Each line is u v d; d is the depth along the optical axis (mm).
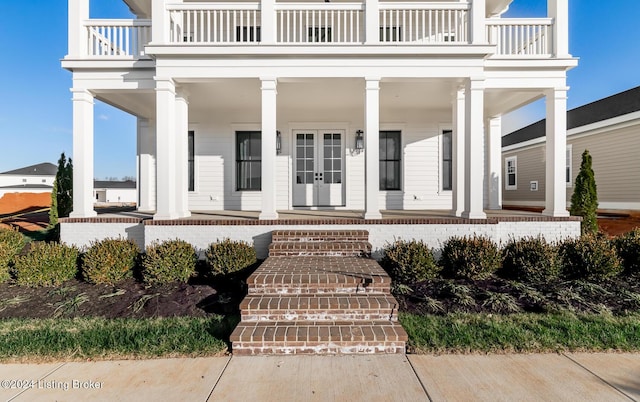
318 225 6227
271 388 2787
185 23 8297
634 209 11484
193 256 5387
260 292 4129
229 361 3223
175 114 6945
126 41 6852
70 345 3443
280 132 9547
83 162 6770
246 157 9734
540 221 6652
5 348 3385
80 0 6574
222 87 7184
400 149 9680
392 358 3256
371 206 6309
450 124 9562
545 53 6816
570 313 4043
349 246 5566
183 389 2777
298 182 9625
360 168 9586
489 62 6703
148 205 9102
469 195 6344
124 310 4281
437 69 6301
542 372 2982
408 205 9602
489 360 3195
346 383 2852
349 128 9539
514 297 4484
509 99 8031
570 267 5102
